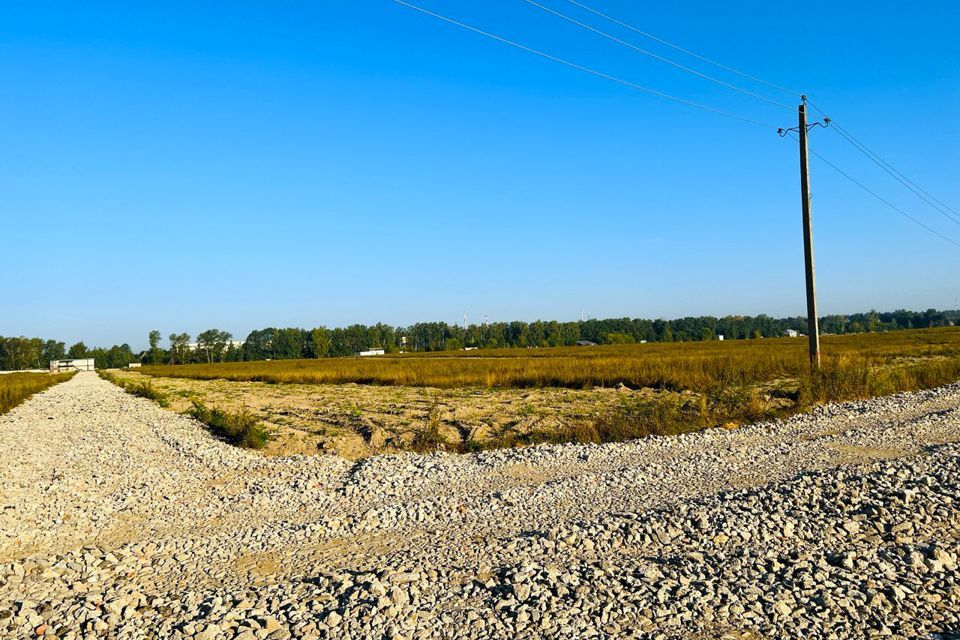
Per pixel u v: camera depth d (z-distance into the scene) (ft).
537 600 18.62
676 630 16.93
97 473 41.14
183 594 20.20
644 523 24.99
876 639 16.37
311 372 176.35
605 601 18.49
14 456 49.14
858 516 24.76
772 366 102.27
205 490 35.60
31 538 27.25
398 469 38.04
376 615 17.79
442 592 19.49
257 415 76.18
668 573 20.42
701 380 88.48
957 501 26.43
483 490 32.94
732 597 18.47
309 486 34.88
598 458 39.81
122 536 27.71
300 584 20.62
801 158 80.89
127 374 299.99
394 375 133.90
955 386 73.41
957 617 17.40
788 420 53.31
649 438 46.19
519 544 23.40
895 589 18.67
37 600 19.76
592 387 94.53
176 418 77.30
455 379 115.96
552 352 310.65
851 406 60.08
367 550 24.29
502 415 66.74
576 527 24.84
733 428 50.67
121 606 19.04
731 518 25.04
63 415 89.30
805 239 80.38
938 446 39.42
